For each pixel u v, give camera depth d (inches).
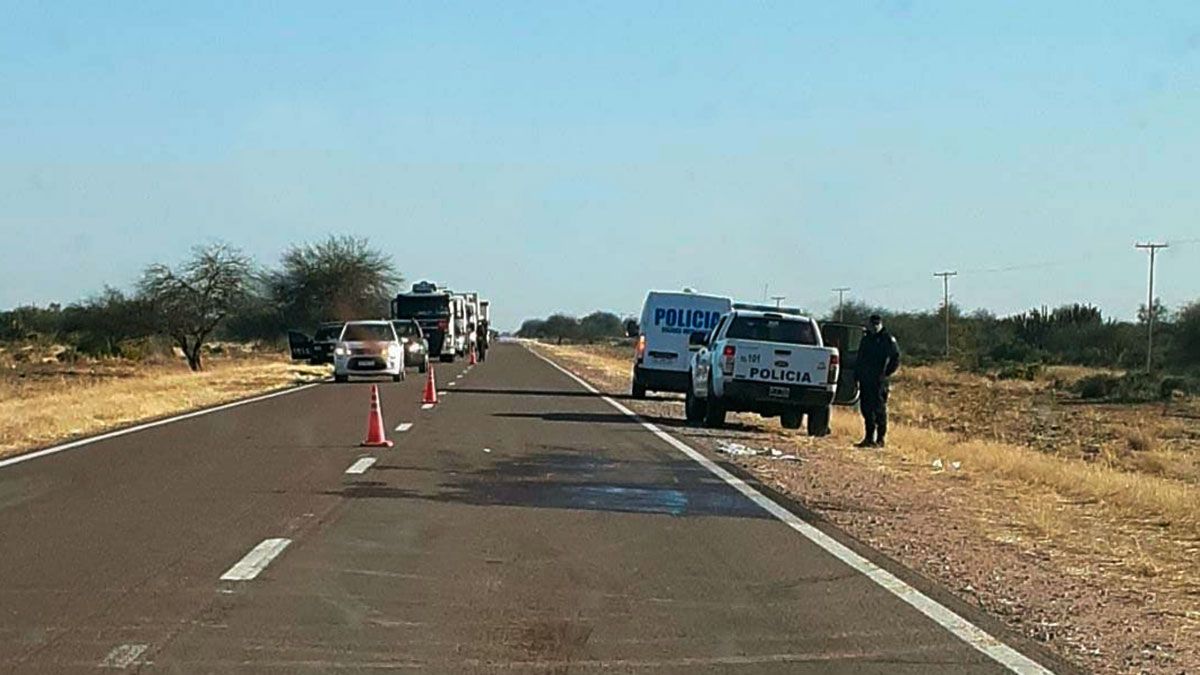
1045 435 1584.6
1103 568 516.7
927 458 956.6
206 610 395.9
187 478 713.6
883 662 352.2
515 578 455.8
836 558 505.0
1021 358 3976.4
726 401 1122.0
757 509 636.7
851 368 1261.1
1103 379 2576.3
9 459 802.2
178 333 3014.3
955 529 599.8
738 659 352.2
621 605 415.8
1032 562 520.1
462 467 787.4
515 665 341.4
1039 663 355.3
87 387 1736.0
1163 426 1770.4
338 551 498.3
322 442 927.7
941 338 4744.1
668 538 546.0
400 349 1964.8
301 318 4271.7
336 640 362.9
